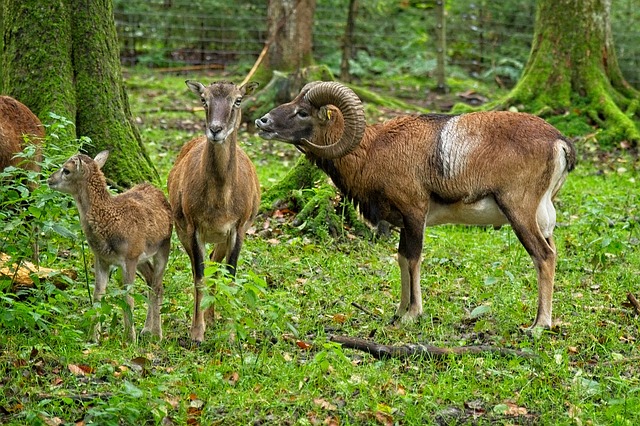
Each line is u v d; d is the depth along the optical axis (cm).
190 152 904
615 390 797
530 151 913
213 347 838
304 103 949
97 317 803
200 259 869
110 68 1230
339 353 764
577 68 1833
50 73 1186
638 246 1192
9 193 872
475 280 1055
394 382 782
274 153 1638
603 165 1614
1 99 1023
